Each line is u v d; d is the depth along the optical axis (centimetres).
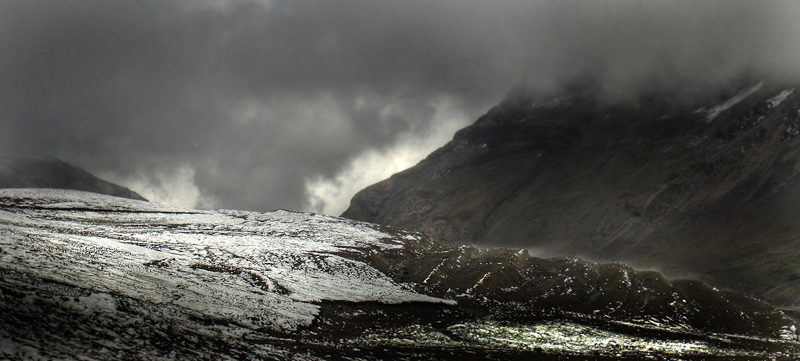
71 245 5069
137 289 3716
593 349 4403
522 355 3916
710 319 6259
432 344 4169
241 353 2883
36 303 2706
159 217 10375
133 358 2362
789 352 4697
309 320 4381
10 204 9206
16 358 1997
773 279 18662
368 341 4059
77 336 2452
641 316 6281
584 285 7631
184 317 3366
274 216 12369
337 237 10238
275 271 6494
